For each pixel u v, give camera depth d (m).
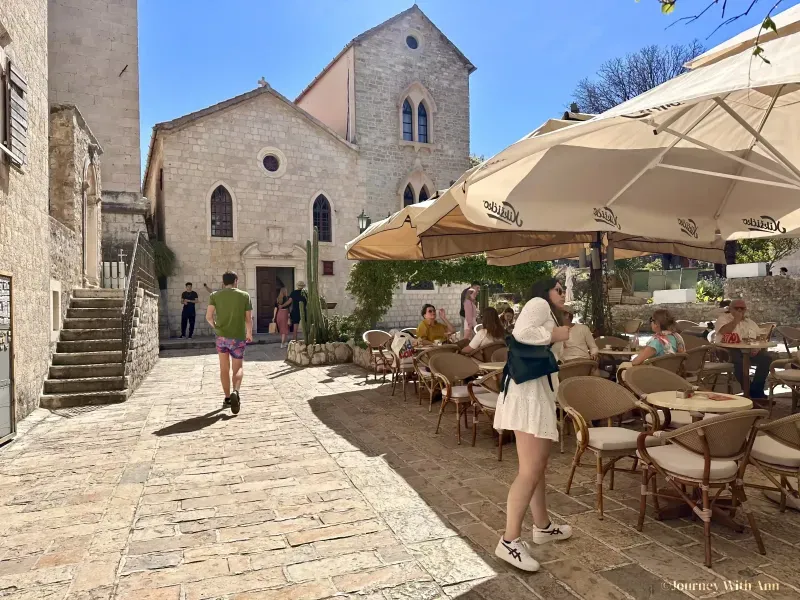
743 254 24.70
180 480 4.75
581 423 3.97
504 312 9.89
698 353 6.75
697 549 3.31
